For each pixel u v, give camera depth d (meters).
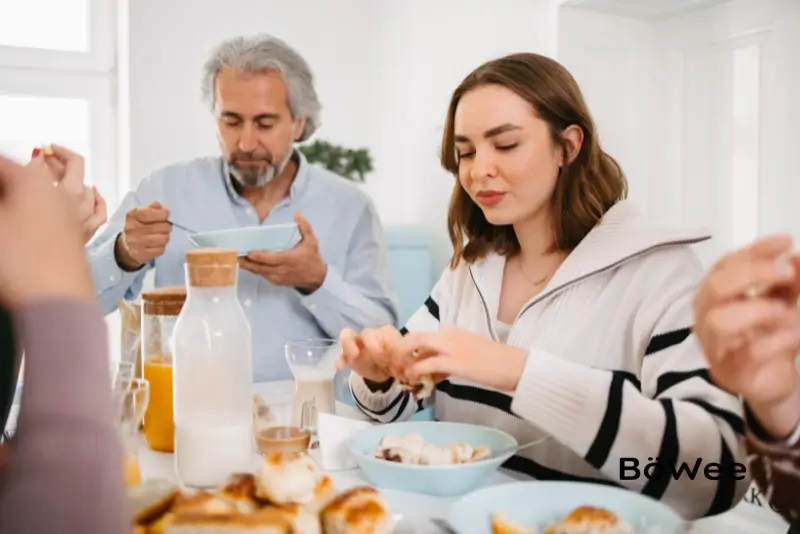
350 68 3.43
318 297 1.74
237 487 0.66
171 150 2.99
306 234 1.69
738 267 0.58
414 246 2.87
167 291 0.98
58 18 2.97
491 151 1.06
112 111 3.06
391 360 0.92
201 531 0.56
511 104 1.04
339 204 2.00
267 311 1.82
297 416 0.97
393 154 3.43
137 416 0.74
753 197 2.27
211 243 1.55
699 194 2.46
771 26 2.18
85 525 0.37
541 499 0.71
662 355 0.92
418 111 3.20
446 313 1.27
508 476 0.87
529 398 0.82
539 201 1.08
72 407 0.39
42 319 0.41
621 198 1.17
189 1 2.99
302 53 3.29
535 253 1.16
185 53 2.99
